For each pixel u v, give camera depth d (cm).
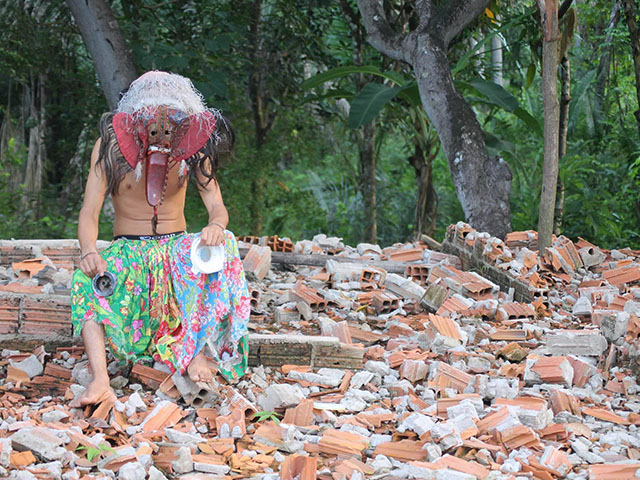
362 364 344
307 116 1162
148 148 316
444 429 262
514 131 1089
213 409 298
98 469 244
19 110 1212
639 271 491
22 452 242
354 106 697
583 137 992
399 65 952
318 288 485
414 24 889
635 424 289
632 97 1018
